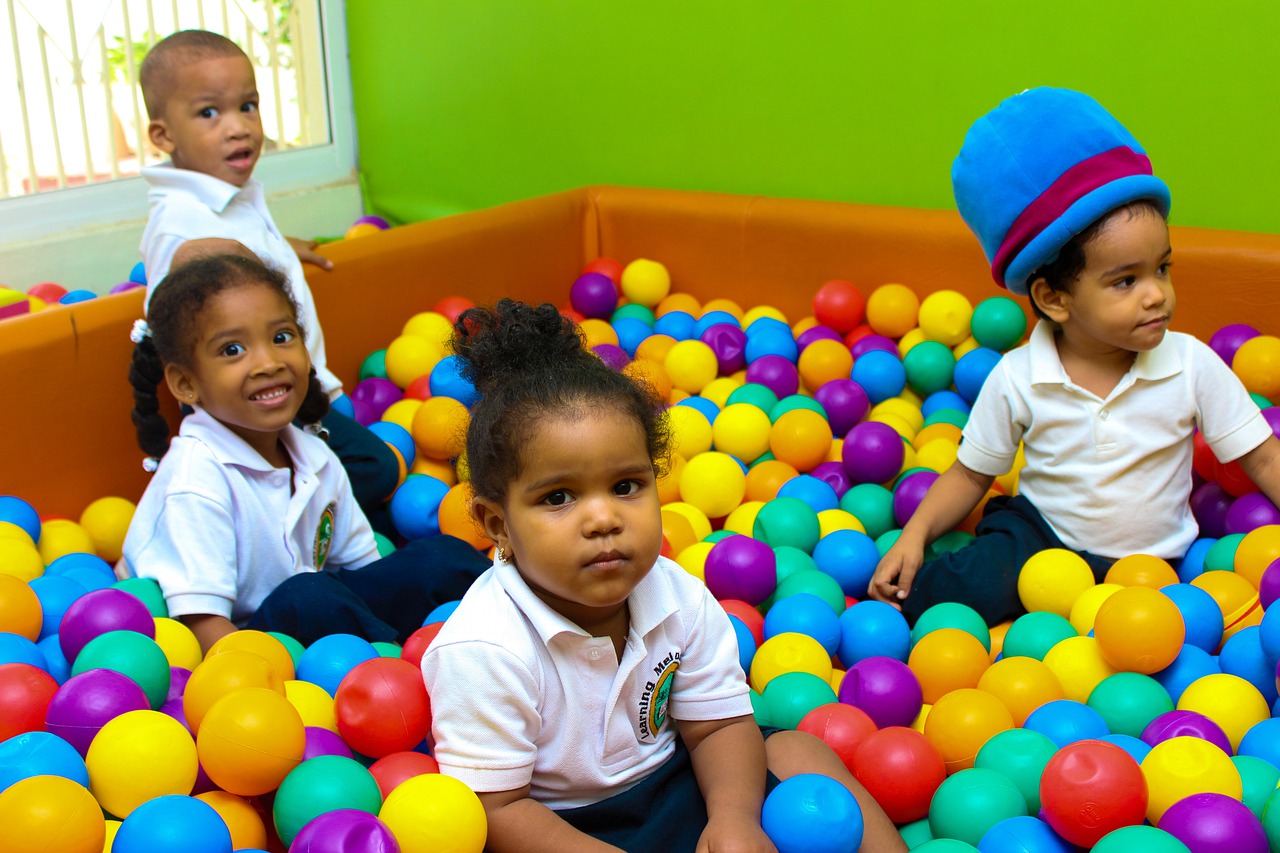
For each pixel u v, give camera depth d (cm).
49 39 348
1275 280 266
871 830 140
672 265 367
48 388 235
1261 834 131
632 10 360
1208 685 166
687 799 142
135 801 137
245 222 276
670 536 225
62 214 354
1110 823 132
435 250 327
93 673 151
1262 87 273
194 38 271
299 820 135
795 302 347
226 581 198
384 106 428
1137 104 289
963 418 286
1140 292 196
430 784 130
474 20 394
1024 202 201
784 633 190
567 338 142
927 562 228
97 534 238
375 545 234
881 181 332
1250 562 196
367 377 314
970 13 304
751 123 350
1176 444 212
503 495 134
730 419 274
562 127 389
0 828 123
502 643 133
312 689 163
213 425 204
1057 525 222
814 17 328
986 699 165
